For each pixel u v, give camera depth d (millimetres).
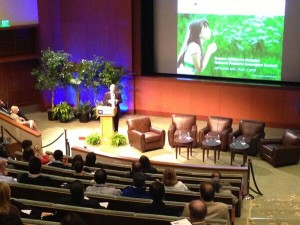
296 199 10008
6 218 4234
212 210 5285
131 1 16016
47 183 6770
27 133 12039
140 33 16219
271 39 15023
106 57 16859
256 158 12836
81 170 7457
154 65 16766
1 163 7324
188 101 16188
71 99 17531
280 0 14641
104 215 5141
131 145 13641
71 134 14859
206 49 15938
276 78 15273
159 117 16641
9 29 16297
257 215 8609
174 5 15961
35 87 17312
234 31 15438
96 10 16578
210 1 15516
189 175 9320
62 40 17391
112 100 13531
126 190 6316
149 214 5082
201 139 13367
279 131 14875
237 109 15602
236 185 8594
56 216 5246
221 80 15938
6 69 17016
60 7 17094
